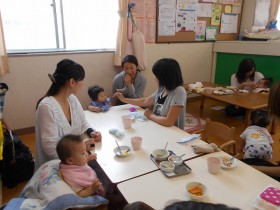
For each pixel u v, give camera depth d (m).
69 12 3.26
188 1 4.06
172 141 1.60
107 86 3.72
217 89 3.40
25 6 2.98
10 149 2.10
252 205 1.00
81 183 1.29
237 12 4.70
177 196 1.06
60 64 1.55
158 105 2.07
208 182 1.16
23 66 3.01
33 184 1.28
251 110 2.70
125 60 2.80
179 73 1.91
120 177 1.20
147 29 3.81
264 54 3.94
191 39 4.35
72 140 1.33
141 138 1.54
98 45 3.59
